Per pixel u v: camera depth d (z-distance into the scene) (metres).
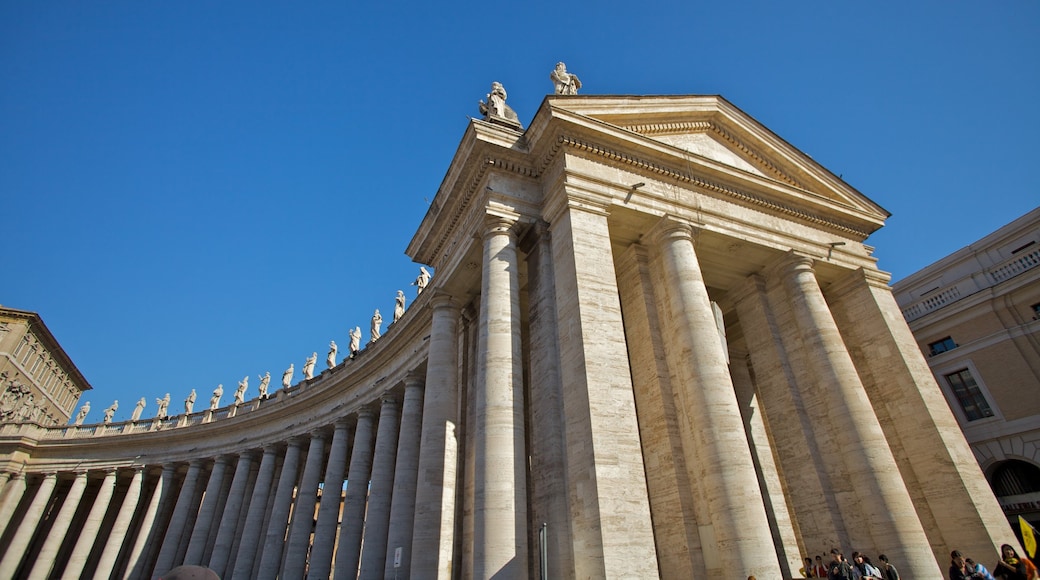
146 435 42.41
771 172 20.00
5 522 41.38
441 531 17.08
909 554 13.73
